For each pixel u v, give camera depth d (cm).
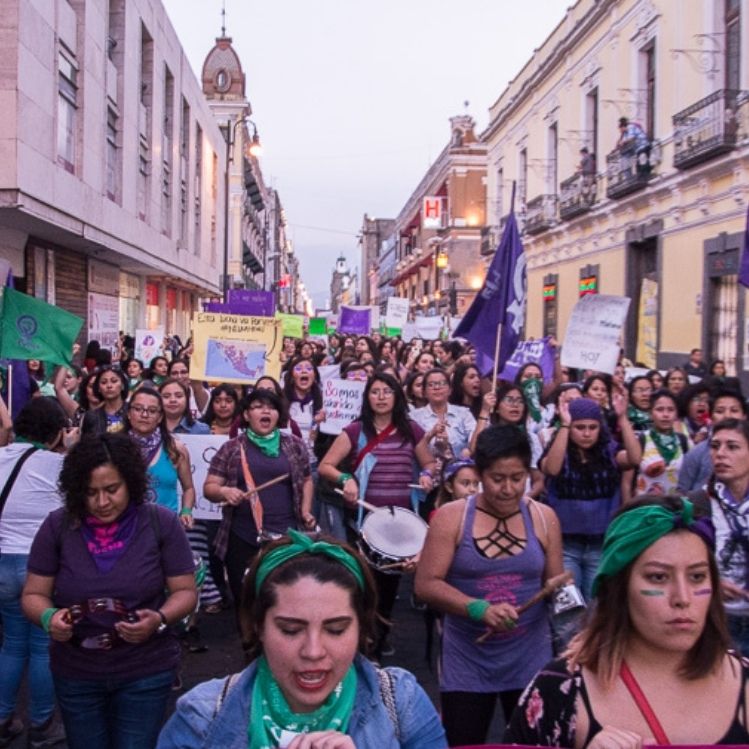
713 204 2017
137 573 404
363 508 671
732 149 1862
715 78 1988
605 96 2700
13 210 1517
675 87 2189
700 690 256
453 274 5800
